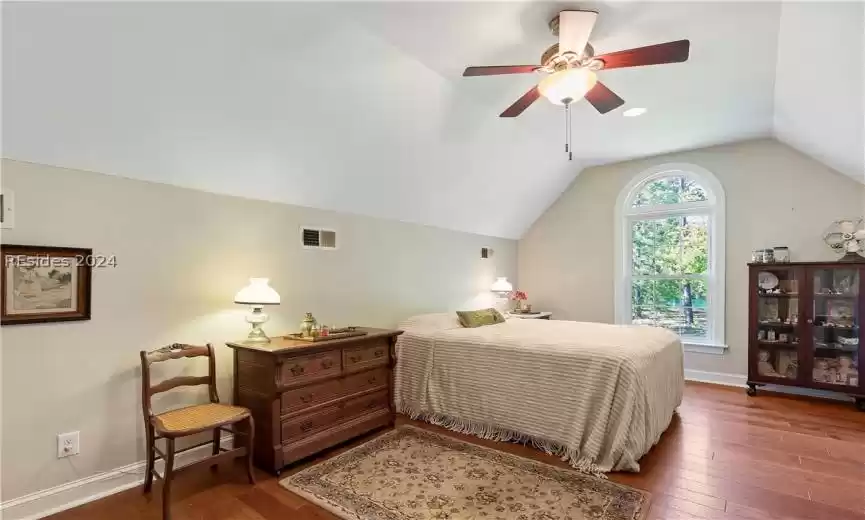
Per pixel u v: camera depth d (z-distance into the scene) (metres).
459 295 4.79
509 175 4.34
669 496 2.16
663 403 2.92
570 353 2.75
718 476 2.38
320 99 2.52
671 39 2.31
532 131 3.79
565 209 5.38
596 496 2.16
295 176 2.95
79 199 2.14
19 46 1.65
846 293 3.66
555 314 5.45
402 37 2.28
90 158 2.14
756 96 3.09
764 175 4.18
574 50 1.97
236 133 2.45
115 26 1.74
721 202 4.38
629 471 2.42
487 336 3.26
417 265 4.26
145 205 2.38
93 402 2.18
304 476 2.38
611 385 2.55
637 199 4.95
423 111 2.99
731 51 2.43
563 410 2.70
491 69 2.09
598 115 3.47
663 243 4.80
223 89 2.19
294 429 2.51
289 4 1.93
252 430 2.31
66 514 2.02
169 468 1.96
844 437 2.93
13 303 1.94
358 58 2.37
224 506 2.09
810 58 2.30
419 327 3.66
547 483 2.30
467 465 2.52
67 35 1.70
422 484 2.29
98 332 2.20
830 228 3.87
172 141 2.29
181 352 2.37
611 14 2.08
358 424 2.91
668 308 4.76
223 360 2.72
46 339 2.04
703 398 3.86
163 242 2.45
